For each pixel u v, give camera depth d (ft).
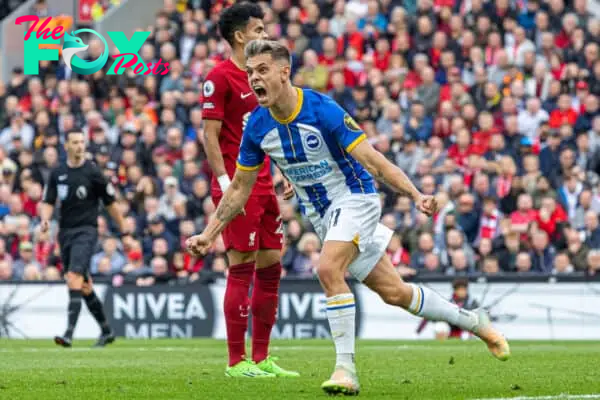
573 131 98.43
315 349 60.03
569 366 43.86
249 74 33.24
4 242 95.14
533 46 106.22
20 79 116.16
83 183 65.82
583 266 83.97
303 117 33.32
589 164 96.78
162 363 47.70
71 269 65.41
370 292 80.59
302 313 80.74
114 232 93.86
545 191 88.48
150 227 91.15
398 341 73.77
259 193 40.81
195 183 94.99
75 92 112.16
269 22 114.32
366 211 33.58
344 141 32.83
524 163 91.50
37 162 105.29
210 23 116.88
